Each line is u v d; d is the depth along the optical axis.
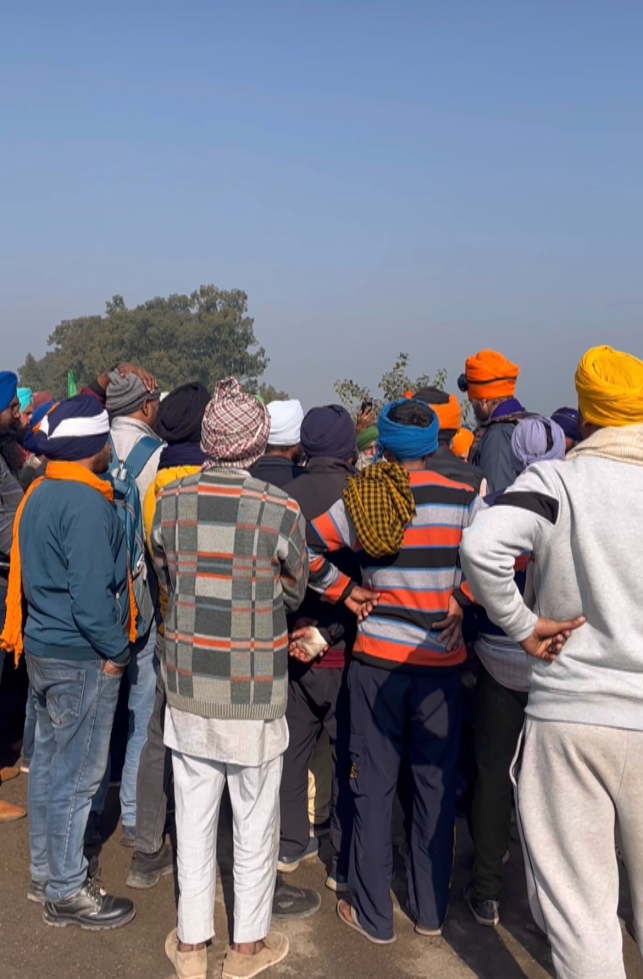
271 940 3.21
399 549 3.14
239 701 2.89
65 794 3.28
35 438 3.26
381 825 3.27
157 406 4.40
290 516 2.90
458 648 3.23
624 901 3.67
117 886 3.64
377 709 3.24
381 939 3.27
